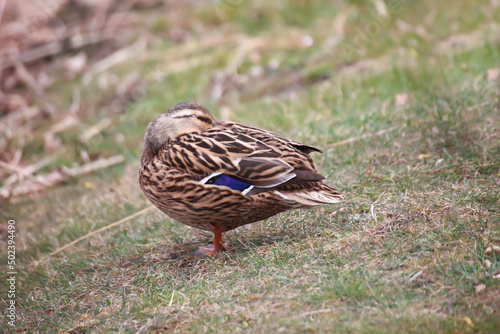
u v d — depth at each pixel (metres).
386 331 6.15
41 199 13.62
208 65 18.27
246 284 7.61
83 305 8.22
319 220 8.87
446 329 6.09
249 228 9.34
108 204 11.89
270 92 16.53
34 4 22.28
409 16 17.56
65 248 10.52
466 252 7.31
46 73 20.12
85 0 22.64
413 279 7.05
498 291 6.61
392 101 12.63
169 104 16.88
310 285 7.29
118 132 16.39
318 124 12.44
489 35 14.88
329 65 16.70
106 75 19.08
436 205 8.42
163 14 21.67
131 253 9.59
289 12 20.06
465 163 9.42
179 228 10.00
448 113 10.84
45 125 17.73
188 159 8.28
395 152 10.34
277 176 7.91
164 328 7.09
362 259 7.63
